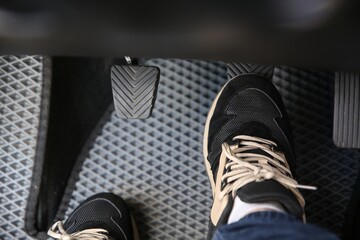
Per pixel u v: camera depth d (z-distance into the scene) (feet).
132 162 1.56
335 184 1.53
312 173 1.54
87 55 1.03
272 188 1.10
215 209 1.34
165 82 1.58
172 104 1.58
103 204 1.49
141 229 1.52
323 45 0.96
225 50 0.99
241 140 1.38
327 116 1.56
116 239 1.44
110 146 1.57
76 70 1.44
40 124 1.42
